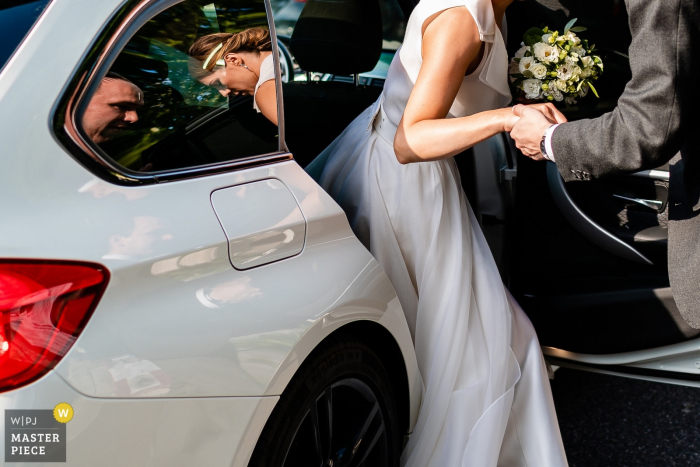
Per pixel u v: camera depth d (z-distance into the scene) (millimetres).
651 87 1226
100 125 1101
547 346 2113
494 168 2057
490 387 1718
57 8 1087
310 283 1365
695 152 1438
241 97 1362
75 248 1002
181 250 1134
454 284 1758
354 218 1880
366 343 1655
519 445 1800
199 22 1279
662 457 2086
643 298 1896
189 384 1097
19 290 935
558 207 2025
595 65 1798
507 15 2076
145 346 1050
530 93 1753
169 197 1173
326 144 2400
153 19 1191
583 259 2045
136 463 1027
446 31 1473
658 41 1202
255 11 1396
